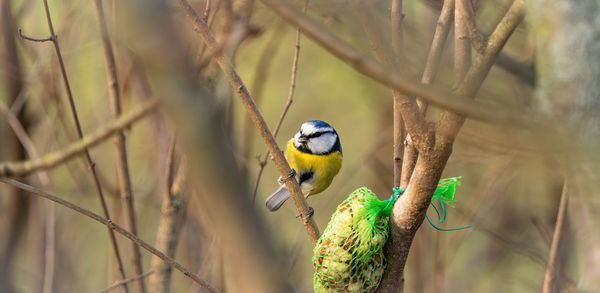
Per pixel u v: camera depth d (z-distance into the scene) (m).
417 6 7.10
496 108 2.57
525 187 9.47
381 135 11.10
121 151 7.68
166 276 8.24
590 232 3.06
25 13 9.54
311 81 12.92
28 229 10.70
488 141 2.62
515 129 2.53
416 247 9.82
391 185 10.91
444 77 4.30
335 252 5.35
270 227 2.78
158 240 8.25
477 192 10.48
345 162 13.77
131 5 2.41
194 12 4.77
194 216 9.23
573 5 2.84
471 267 12.10
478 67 3.36
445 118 3.46
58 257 10.91
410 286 10.28
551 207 9.16
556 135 2.52
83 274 11.70
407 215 4.61
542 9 2.92
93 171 7.04
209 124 2.45
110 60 7.17
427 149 4.05
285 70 12.65
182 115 2.43
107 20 7.65
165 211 8.14
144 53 2.43
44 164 6.43
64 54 9.09
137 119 6.12
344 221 5.42
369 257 5.20
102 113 10.05
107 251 11.85
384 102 10.83
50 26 6.86
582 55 2.79
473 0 6.27
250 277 2.45
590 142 2.56
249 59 10.10
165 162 9.14
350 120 13.93
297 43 7.11
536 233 10.21
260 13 7.20
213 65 6.19
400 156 5.48
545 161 2.58
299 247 9.09
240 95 5.12
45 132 9.84
